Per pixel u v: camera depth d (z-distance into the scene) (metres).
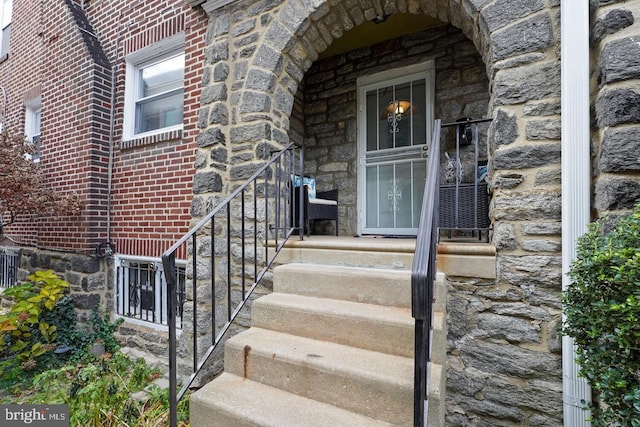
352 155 4.09
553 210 1.86
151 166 3.68
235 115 2.97
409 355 1.66
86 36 4.20
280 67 2.88
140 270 3.86
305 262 2.55
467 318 2.04
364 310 1.86
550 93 1.91
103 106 4.05
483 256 2.00
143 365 3.17
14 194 3.72
